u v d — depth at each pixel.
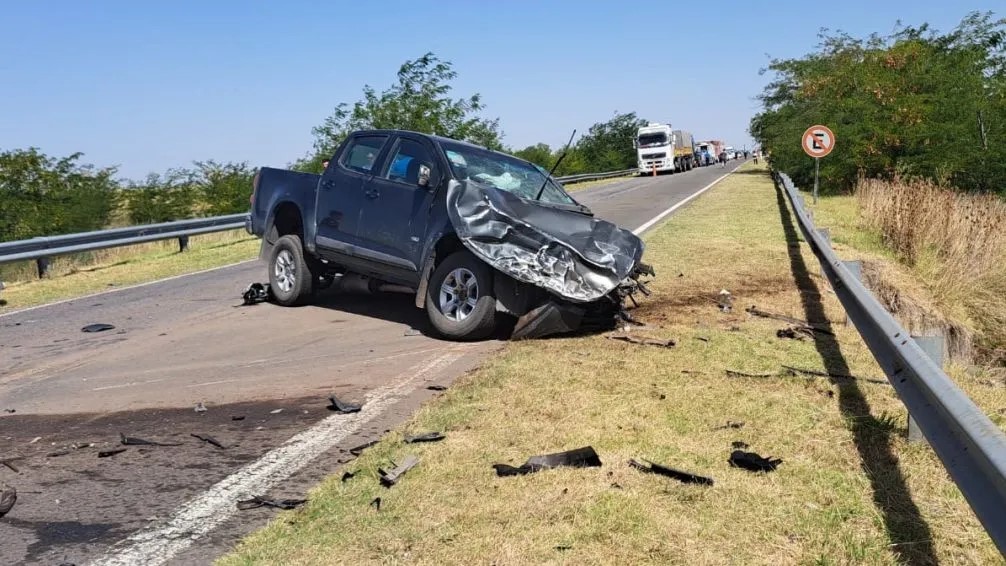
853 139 24.58
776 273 10.03
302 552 3.19
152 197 33.38
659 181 41.78
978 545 3.12
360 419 5.06
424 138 7.90
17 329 8.90
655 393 5.09
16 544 3.43
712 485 3.68
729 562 3.02
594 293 6.60
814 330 6.92
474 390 5.32
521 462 4.02
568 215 7.17
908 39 28.89
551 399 5.04
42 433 5.00
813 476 3.79
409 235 7.51
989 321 10.47
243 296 9.66
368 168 8.20
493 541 3.20
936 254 11.76
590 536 3.22
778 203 21.83
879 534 3.21
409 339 7.36
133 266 14.73
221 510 3.75
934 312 9.70
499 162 8.09
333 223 8.40
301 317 8.64
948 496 3.54
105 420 5.23
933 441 3.36
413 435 4.50
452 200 6.86
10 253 12.91
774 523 3.32
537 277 6.53
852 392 5.07
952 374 5.86
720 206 20.98
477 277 6.82
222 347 7.37
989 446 2.63
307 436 4.77
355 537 3.29
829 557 3.04
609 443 4.24
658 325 7.18
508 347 6.59
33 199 27.34
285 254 9.16
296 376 6.20
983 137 23.41
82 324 9.02
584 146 67.06
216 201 33.88
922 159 24.00
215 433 4.88
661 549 3.12
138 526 3.59
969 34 28.00
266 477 4.14
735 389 5.17
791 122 30.66
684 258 11.26
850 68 28.19
